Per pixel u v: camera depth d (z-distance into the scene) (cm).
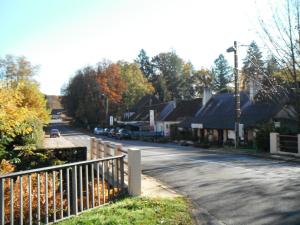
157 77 11556
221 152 2991
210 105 4931
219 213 918
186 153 2873
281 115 3394
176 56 11669
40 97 4444
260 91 3566
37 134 2077
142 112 8044
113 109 9331
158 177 1600
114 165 1182
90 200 1142
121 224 782
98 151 1780
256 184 1274
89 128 9675
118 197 1093
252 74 3125
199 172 1662
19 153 1576
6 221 960
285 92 2778
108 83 9306
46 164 1650
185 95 11219
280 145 2506
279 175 1480
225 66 10700
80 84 9738
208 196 1120
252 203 1003
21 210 754
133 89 9656
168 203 998
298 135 2302
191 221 843
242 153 2744
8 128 1220
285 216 870
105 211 891
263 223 825
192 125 4744
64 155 1772
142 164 2102
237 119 3231
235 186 1258
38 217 792
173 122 6091
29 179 770
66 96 10588
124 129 6425
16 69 7200
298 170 1639
